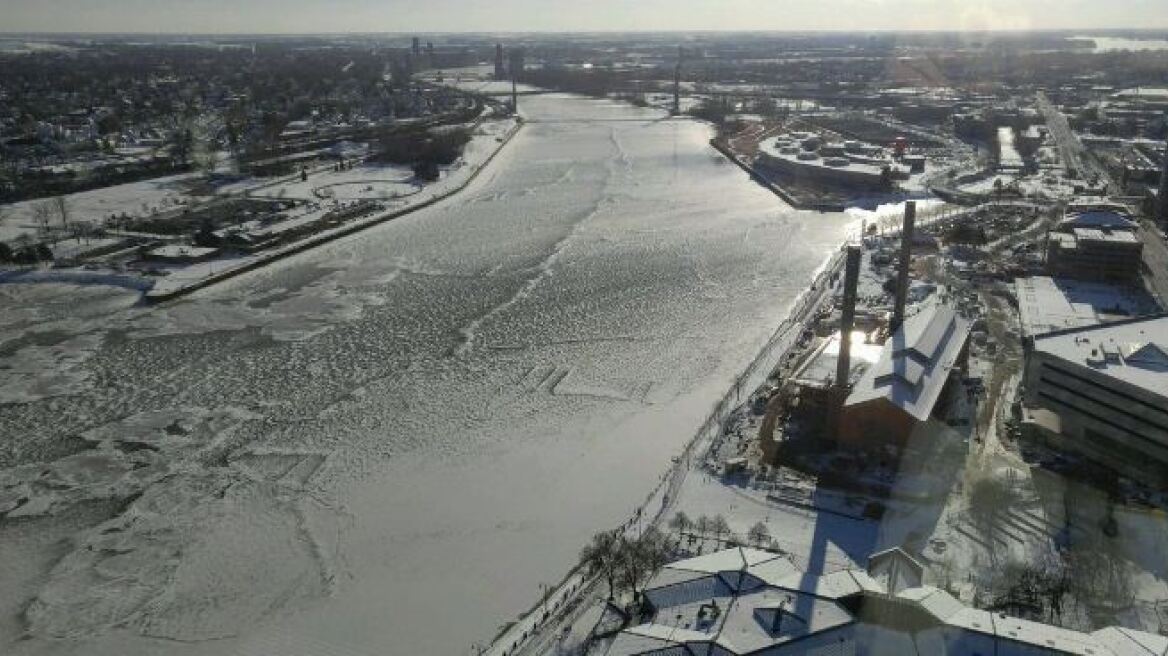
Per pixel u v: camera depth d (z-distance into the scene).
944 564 83.38
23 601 84.94
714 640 67.25
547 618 80.06
